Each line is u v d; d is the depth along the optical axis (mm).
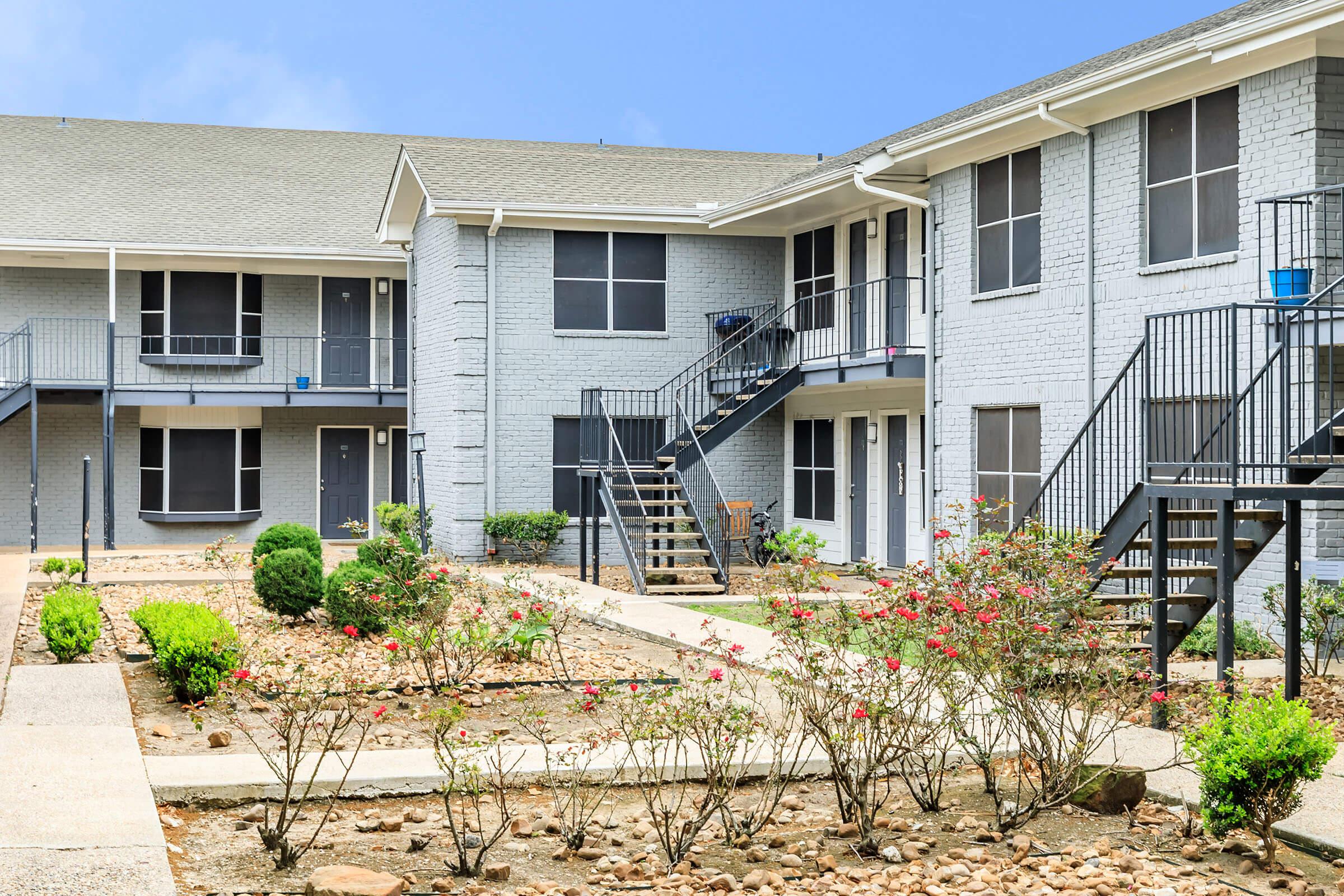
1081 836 6172
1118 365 13484
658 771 6883
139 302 24719
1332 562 11062
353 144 30281
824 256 20359
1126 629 8930
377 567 11859
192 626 8703
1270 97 11586
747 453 21422
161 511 24625
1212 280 12273
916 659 7582
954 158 16000
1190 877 5527
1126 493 13219
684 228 20984
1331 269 11117
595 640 12117
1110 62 14156
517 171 21594
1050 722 6688
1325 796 6512
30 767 6535
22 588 15375
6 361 23844
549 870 5598
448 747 6027
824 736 6133
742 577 17297
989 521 10461
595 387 19672
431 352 22094
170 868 5207
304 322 25594
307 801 6504
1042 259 14602
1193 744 5949
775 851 5945
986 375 15531
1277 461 11180
